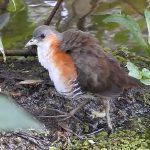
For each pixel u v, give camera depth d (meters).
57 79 5.91
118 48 9.27
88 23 10.52
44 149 5.96
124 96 7.48
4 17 10.16
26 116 1.17
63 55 5.86
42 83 7.45
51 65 6.00
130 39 10.14
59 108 6.89
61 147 6.04
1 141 5.87
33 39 6.28
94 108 7.02
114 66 6.14
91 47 6.09
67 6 11.00
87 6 11.02
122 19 7.62
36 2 11.17
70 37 6.12
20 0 10.41
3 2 10.29
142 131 6.61
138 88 7.74
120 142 6.27
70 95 5.98
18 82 7.44
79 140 6.23
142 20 10.70
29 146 5.95
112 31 10.36
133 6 10.41
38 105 6.89
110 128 6.52
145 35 10.36
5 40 9.62
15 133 6.06
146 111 7.23
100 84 5.83
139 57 8.92
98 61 5.95
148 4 11.23
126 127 6.70
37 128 1.21
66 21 10.52
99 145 6.14
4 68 8.12
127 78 6.16
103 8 11.05
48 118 6.59
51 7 11.01
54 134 6.28
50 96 7.14
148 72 6.19
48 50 6.07
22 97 7.05
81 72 5.75
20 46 9.44
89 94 6.00
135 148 6.14
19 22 10.27
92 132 6.47
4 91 7.11
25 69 8.10
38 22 10.29
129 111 7.14
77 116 6.77
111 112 7.02
